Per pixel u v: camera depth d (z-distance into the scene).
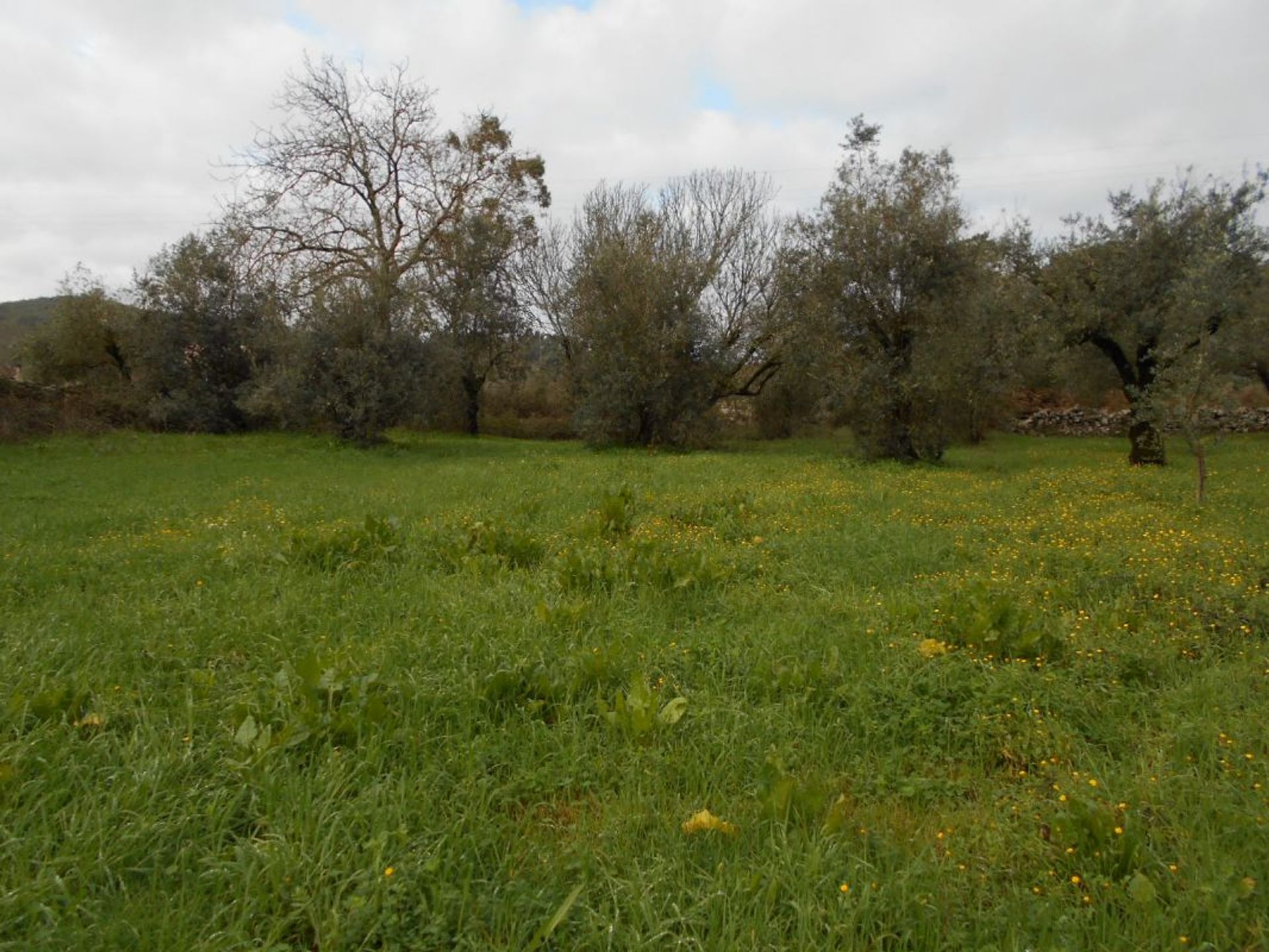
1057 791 3.23
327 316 21.28
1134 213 17.22
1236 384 15.08
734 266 29.31
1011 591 5.89
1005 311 17.53
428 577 6.16
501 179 31.97
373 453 20.19
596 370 24.50
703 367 24.78
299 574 6.25
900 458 17.97
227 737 3.41
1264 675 4.35
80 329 26.89
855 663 4.54
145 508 9.89
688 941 2.35
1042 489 12.29
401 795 2.99
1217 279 13.76
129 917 2.37
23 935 2.28
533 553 7.07
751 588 6.13
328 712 3.57
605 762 3.42
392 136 28.42
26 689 3.75
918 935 2.44
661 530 8.30
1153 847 2.86
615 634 4.88
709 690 4.14
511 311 32.00
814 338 18.64
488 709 3.87
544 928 2.33
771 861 2.72
